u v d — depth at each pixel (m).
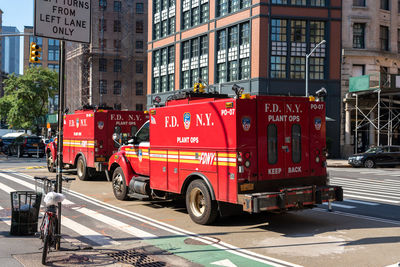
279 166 7.93
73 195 12.27
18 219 7.28
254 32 33.03
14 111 54.16
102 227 8.16
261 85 32.50
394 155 26.05
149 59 49.12
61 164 6.50
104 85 65.31
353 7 34.28
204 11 39.62
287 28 33.06
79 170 15.93
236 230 7.96
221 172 7.75
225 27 36.41
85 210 9.96
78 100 65.81
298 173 8.20
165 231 7.86
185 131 8.68
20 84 54.31
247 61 34.16
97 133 14.70
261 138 7.73
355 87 31.00
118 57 65.56
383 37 35.66
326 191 8.10
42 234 6.25
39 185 7.11
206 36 39.31
